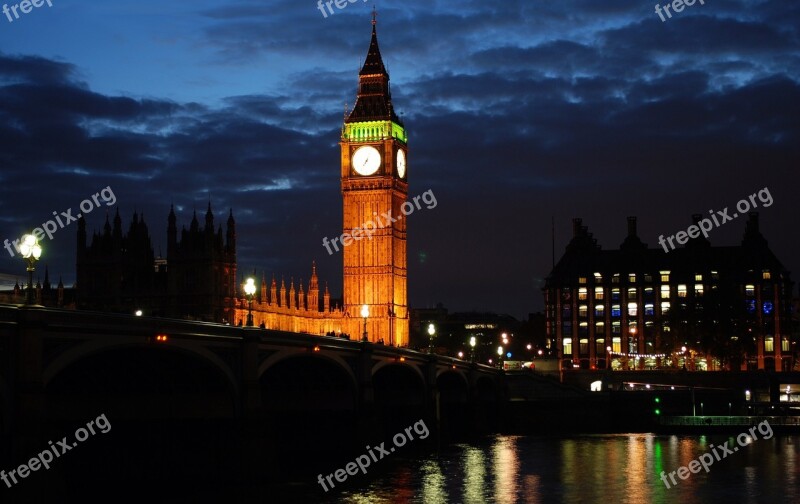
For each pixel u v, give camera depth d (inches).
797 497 4301.2
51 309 2930.6
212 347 3769.7
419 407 6333.7
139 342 3297.2
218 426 3998.5
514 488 4475.9
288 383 4886.8
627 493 4379.9
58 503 2925.7
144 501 3718.0
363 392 5093.5
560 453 6048.2
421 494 4256.9
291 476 4581.7
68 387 3622.0
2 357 2839.6
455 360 7022.6
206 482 3951.8
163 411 3873.0
